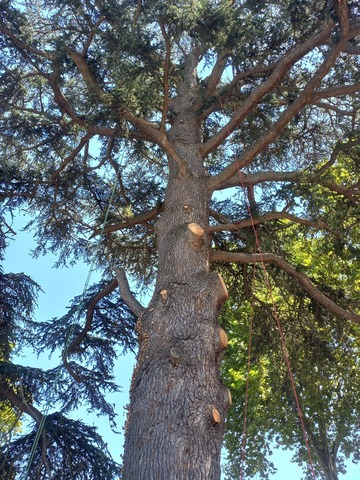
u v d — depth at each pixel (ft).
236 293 37.22
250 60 33.27
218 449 18.33
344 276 43.73
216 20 27.45
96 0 29.07
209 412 18.78
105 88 31.27
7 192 33.17
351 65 34.63
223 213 36.01
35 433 31.45
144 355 20.77
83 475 30.94
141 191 36.76
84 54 29.89
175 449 17.44
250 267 35.22
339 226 32.60
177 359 19.74
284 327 36.04
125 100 27.86
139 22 28.09
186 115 34.40
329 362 36.94
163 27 26.86
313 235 36.04
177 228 25.62
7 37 30.91
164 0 26.73
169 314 21.56
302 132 37.58
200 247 24.64
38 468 29.45
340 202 32.14
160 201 35.47
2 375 33.04
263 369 50.83
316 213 31.17
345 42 26.08
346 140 35.60
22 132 34.35
